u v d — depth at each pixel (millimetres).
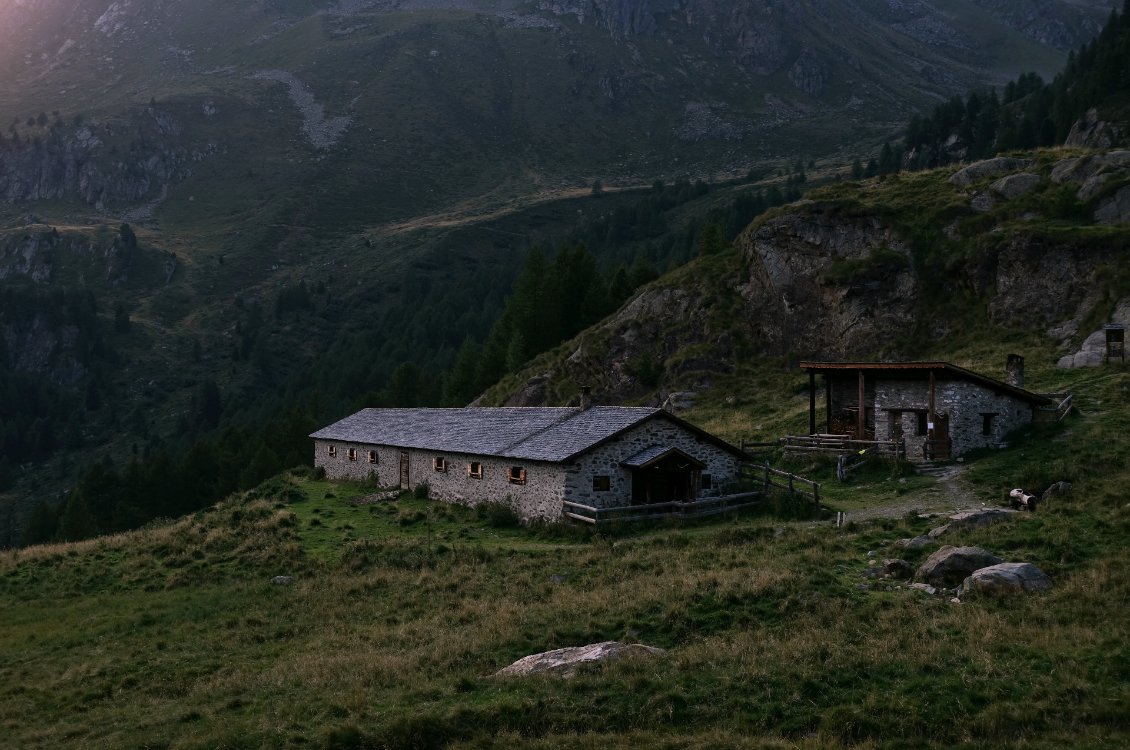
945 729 15461
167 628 28453
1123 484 30484
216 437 150875
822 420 53031
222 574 35594
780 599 22688
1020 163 72312
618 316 83125
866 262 67875
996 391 42750
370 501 49406
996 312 60906
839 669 17953
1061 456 37469
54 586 36688
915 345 62656
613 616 22828
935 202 71188
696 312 76312
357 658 22172
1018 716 15461
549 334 99188
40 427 193125
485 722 16844
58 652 26984
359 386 172625
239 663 23734
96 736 18859
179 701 20828
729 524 36031
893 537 29047
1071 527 25922
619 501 39125
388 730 16547
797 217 73625
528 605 25578
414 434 52594
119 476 106625
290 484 58250
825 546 28594
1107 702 15547
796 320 70188
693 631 21266
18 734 19562
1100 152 67062
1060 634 18578
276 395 189000
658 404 69500
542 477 39312
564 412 44844
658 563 28766
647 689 17672
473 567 31969
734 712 16703
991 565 22953
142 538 44531
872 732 15633
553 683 18344
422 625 25172
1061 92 141250
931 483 38344
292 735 17109
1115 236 58281
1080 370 50375
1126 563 22234
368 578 32062
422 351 188375
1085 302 57188
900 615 20703
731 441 53469
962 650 18281
